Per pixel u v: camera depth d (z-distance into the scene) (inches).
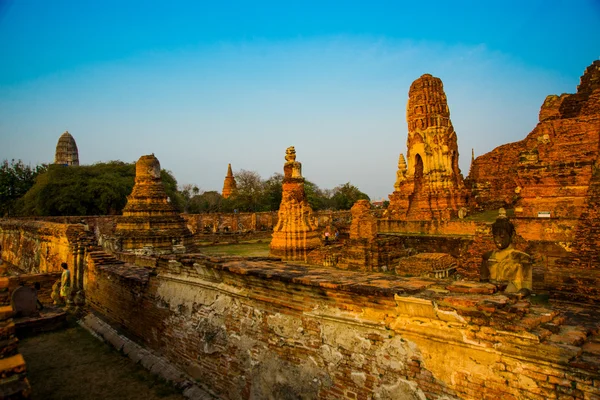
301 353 267.6
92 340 475.8
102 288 550.0
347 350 241.8
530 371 175.0
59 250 802.8
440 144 1247.5
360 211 919.7
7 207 2576.3
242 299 316.5
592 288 439.2
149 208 1135.6
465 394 192.7
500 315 186.9
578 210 685.9
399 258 884.0
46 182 2148.1
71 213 2160.4
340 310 249.3
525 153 748.0
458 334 197.5
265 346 293.3
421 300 206.8
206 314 349.7
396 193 1360.7
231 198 3105.3
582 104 950.4
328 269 304.7
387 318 227.5
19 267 1168.2
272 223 2324.1
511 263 351.3
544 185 724.0
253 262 342.6
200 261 348.5
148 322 428.1
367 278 261.7
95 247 650.8
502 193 1355.8
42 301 694.5
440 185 1237.1
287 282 270.5
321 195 4106.8
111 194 2192.4
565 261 534.0
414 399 210.1
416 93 1283.2
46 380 365.4
